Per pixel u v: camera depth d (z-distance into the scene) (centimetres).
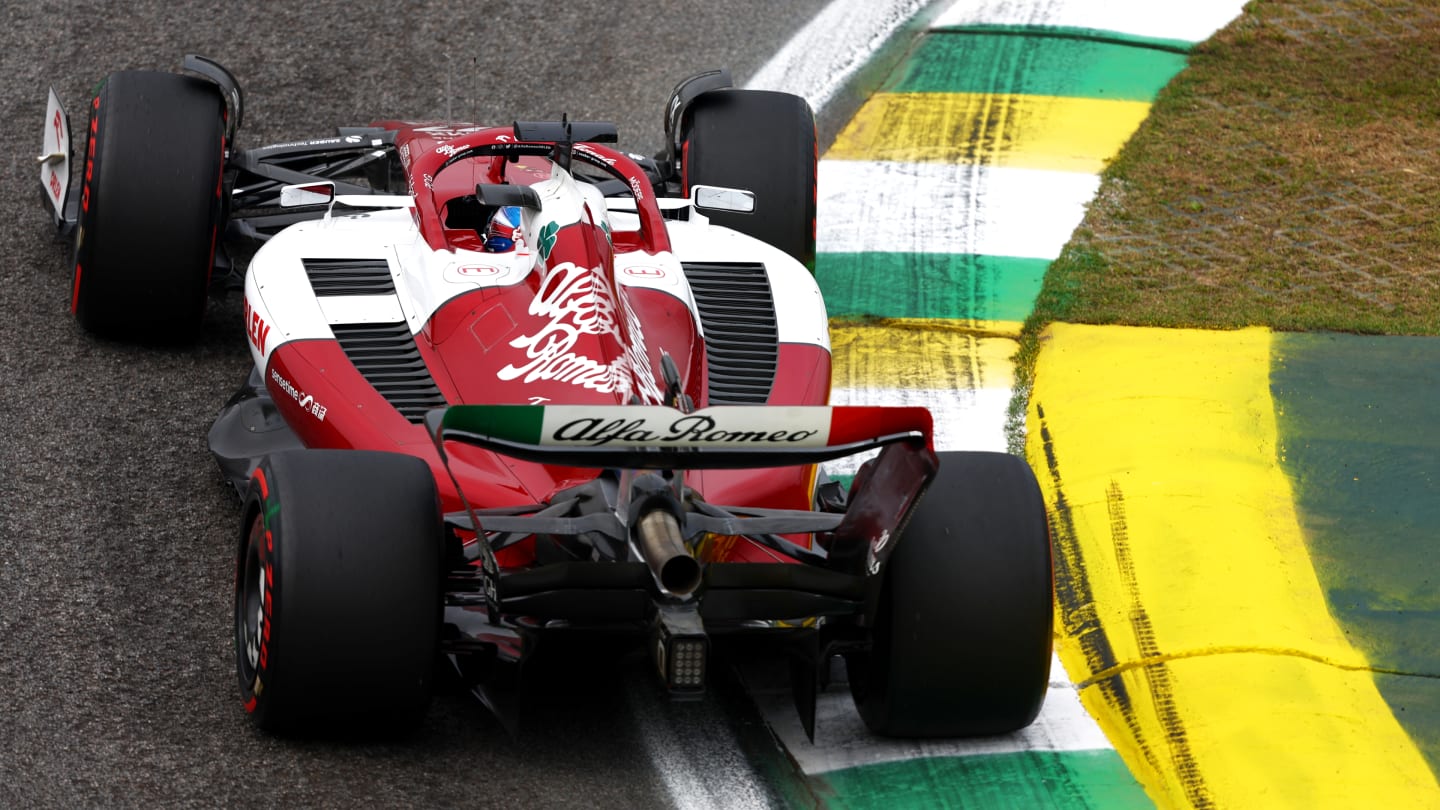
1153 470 2444
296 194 2245
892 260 3195
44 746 1642
